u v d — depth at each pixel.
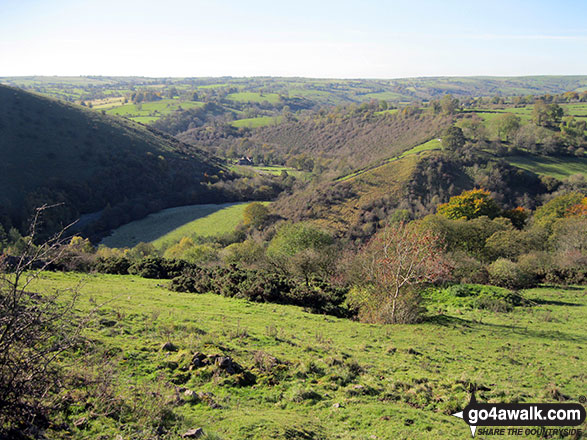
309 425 8.29
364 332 18.14
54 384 6.72
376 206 89.19
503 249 41.91
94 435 6.42
